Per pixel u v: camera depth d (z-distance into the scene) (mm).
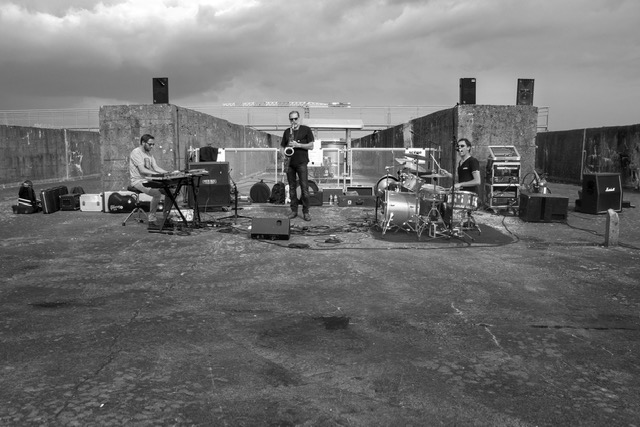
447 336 3662
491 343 3541
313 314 4109
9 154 19109
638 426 2496
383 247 6801
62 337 3561
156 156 11797
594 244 7133
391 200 7781
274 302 4414
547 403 2713
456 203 7516
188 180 8484
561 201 9109
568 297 4617
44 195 10156
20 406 2609
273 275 5316
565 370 3123
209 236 7527
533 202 9172
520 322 3967
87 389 2799
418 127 16125
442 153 13445
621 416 2588
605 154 19281
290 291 4742
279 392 2797
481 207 11164
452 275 5359
